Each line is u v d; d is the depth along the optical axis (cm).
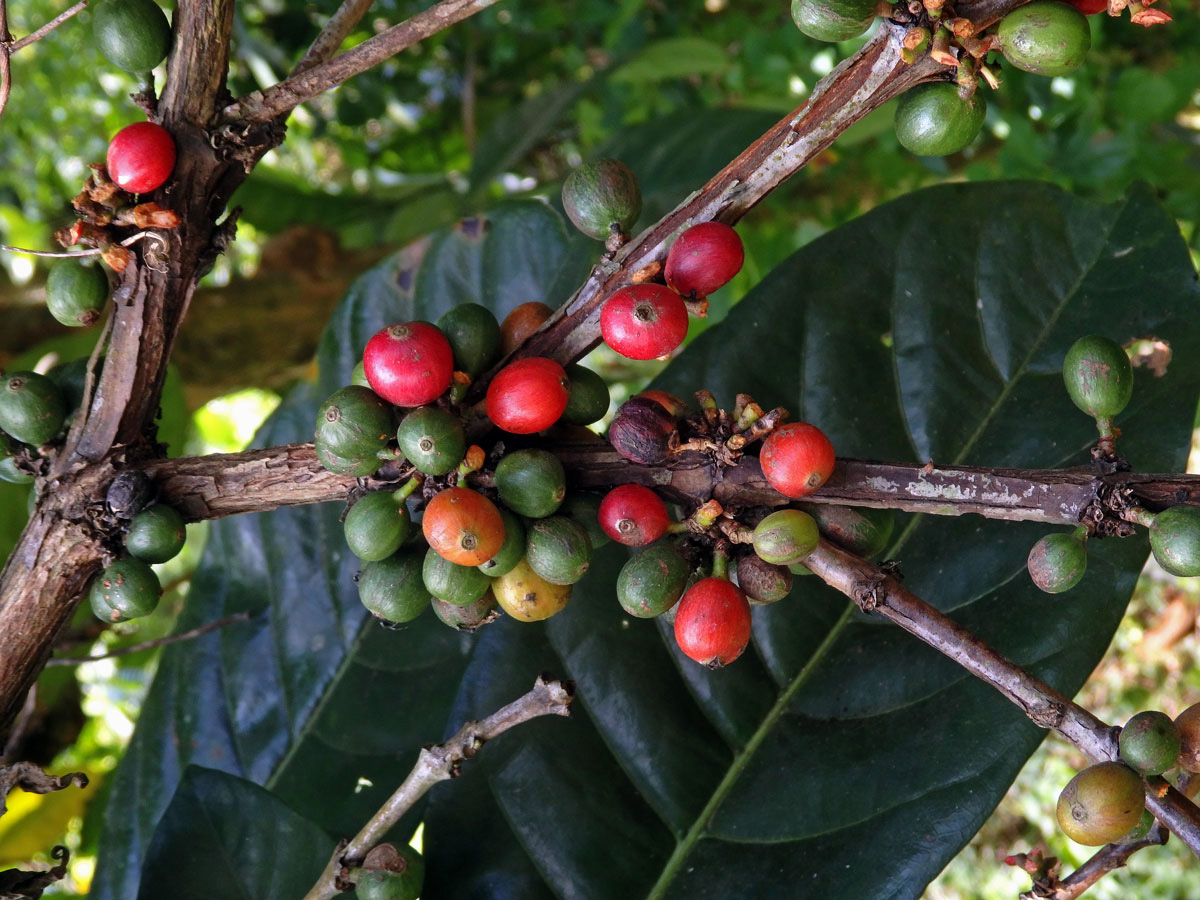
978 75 19
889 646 28
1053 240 32
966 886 77
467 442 21
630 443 20
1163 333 30
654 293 19
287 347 56
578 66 61
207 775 26
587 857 27
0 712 22
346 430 20
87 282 21
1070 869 74
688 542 20
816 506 20
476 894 26
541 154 70
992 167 52
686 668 28
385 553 20
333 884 22
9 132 74
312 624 32
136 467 22
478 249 34
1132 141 47
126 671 64
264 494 22
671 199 46
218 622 32
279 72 58
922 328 31
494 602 22
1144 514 19
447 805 27
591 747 28
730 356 31
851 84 19
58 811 46
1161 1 18
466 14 20
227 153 21
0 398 21
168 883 25
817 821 26
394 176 77
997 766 25
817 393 31
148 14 20
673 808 27
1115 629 27
